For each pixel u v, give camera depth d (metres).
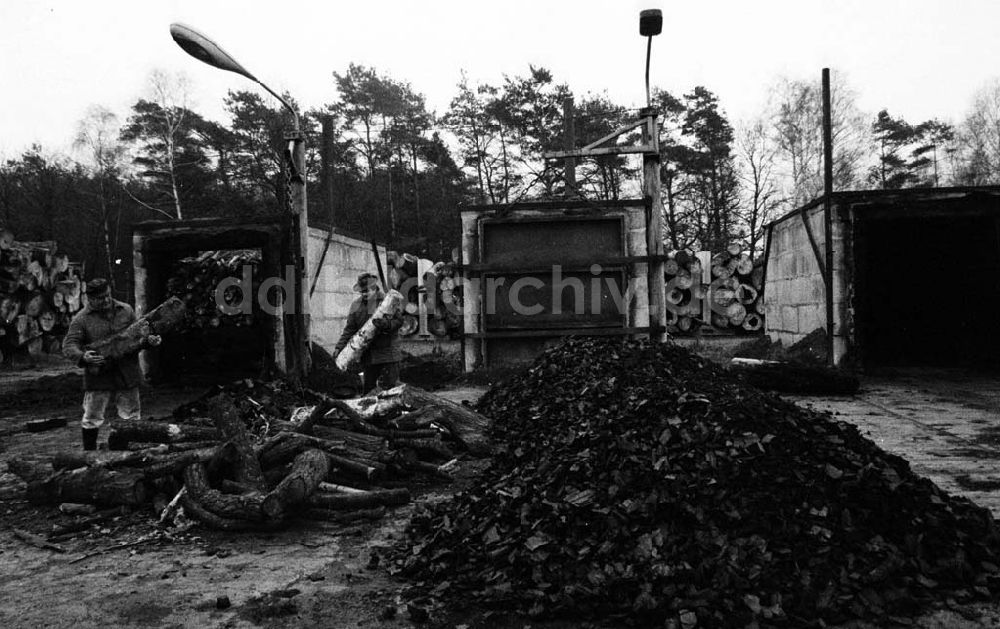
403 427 6.71
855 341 12.36
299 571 3.81
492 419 7.46
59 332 19.08
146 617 3.23
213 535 4.47
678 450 4.26
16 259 16.41
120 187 36.81
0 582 3.73
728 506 3.68
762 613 3.03
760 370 10.55
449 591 3.43
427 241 36.75
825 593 3.17
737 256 18.98
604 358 7.58
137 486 4.98
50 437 8.25
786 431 4.37
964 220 14.22
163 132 34.50
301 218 11.75
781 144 36.38
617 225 12.84
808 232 13.40
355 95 37.47
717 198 36.62
